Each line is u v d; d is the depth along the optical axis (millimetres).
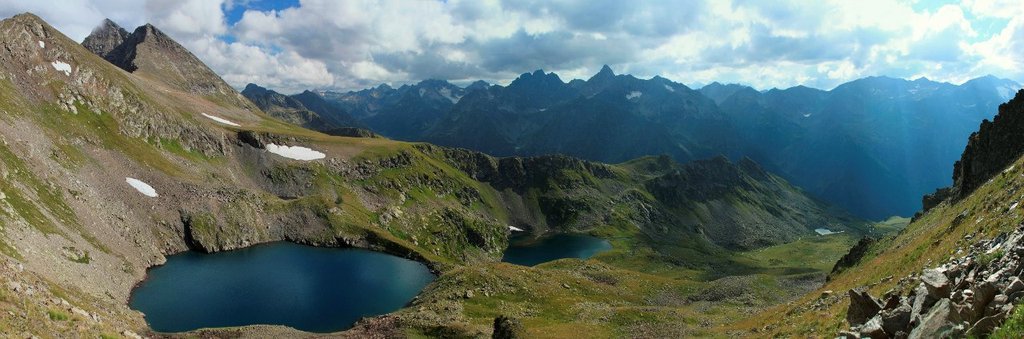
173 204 175250
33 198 114188
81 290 91750
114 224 143875
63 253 103938
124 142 188125
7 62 166000
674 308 108250
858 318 35156
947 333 21078
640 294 132625
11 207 98500
